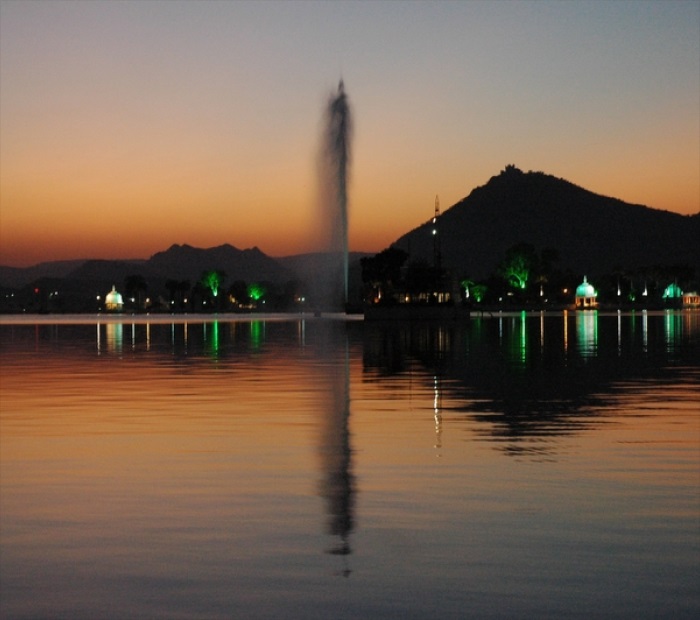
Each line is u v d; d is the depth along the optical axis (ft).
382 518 45.70
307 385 116.26
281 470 58.70
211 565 38.04
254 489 52.85
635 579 35.99
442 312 472.85
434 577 36.35
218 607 33.32
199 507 48.37
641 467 59.21
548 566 37.63
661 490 52.03
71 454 65.10
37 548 40.68
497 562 38.19
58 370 143.64
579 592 34.53
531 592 34.53
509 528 43.57
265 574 36.86
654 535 42.24
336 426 78.89
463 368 143.33
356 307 582.76
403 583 35.68
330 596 34.32
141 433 75.15
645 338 248.11
